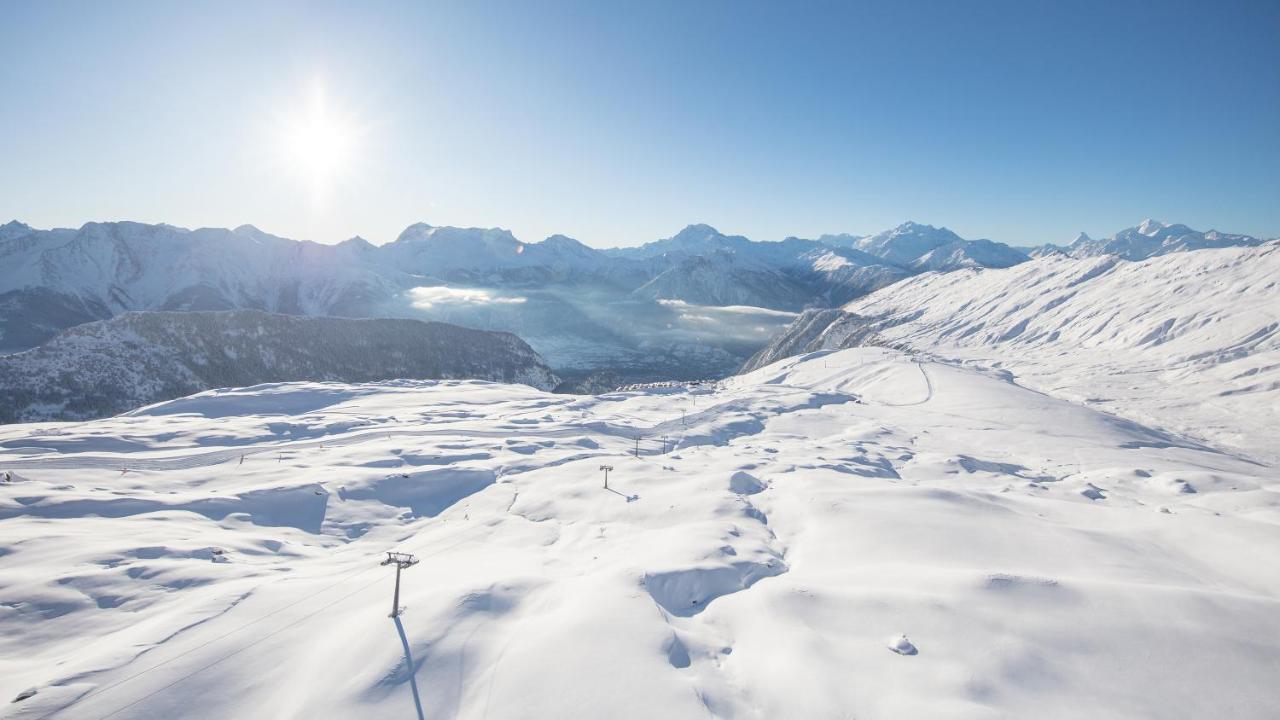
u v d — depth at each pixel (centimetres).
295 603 2330
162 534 3553
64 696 1688
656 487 4900
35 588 2550
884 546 3164
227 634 2069
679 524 3922
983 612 2153
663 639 1994
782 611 2264
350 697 1688
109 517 3969
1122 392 14862
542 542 3688
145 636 2050
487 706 1648
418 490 5138
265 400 10975
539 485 5159
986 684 1750
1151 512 3812
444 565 2967
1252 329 16850
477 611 2166
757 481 4978
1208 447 10144
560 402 12181
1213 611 2108
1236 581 2700
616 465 5766
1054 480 6594
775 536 3650
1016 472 6812
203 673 1838
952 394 12775
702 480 4822
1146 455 8338
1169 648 1922
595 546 3522
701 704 1664
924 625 2094
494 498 4925
